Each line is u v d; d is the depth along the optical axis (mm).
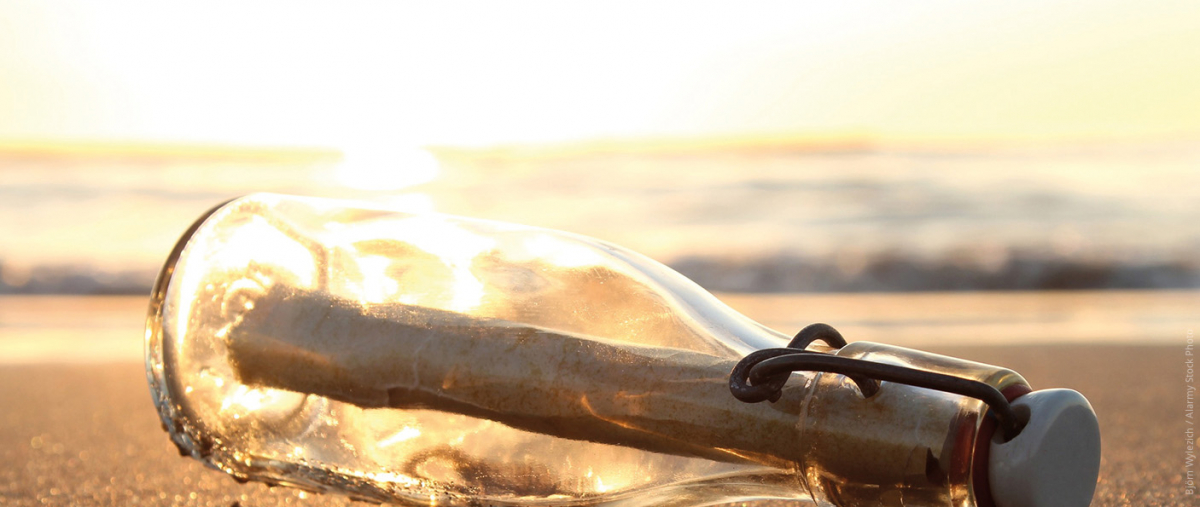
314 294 336
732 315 340
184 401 344
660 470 322
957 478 294
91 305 1718
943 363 308
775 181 3570
